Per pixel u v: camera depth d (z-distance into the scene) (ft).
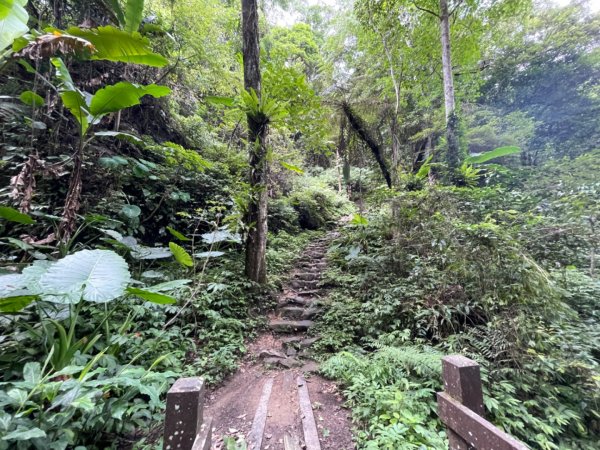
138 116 16.01
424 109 27.84
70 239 8.43
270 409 7.15
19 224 9.73
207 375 8.16
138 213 11.39
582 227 9.62
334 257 17.69
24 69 11.64
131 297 9.16
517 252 8.59
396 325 9.98
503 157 26.45
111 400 5.19
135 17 10.74
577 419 6.18
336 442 5.95
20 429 3.83
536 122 31.14
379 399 6.55
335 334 10.67
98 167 11.94
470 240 9.43
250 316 11.91
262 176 13.76
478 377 3.61
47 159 10.46
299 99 13.48
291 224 24.63
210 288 10.66
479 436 3.03
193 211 15.29
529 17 27.53
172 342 8.90
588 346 7.30
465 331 9.06
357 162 22.06
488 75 34.99
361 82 23.67
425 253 12.17
